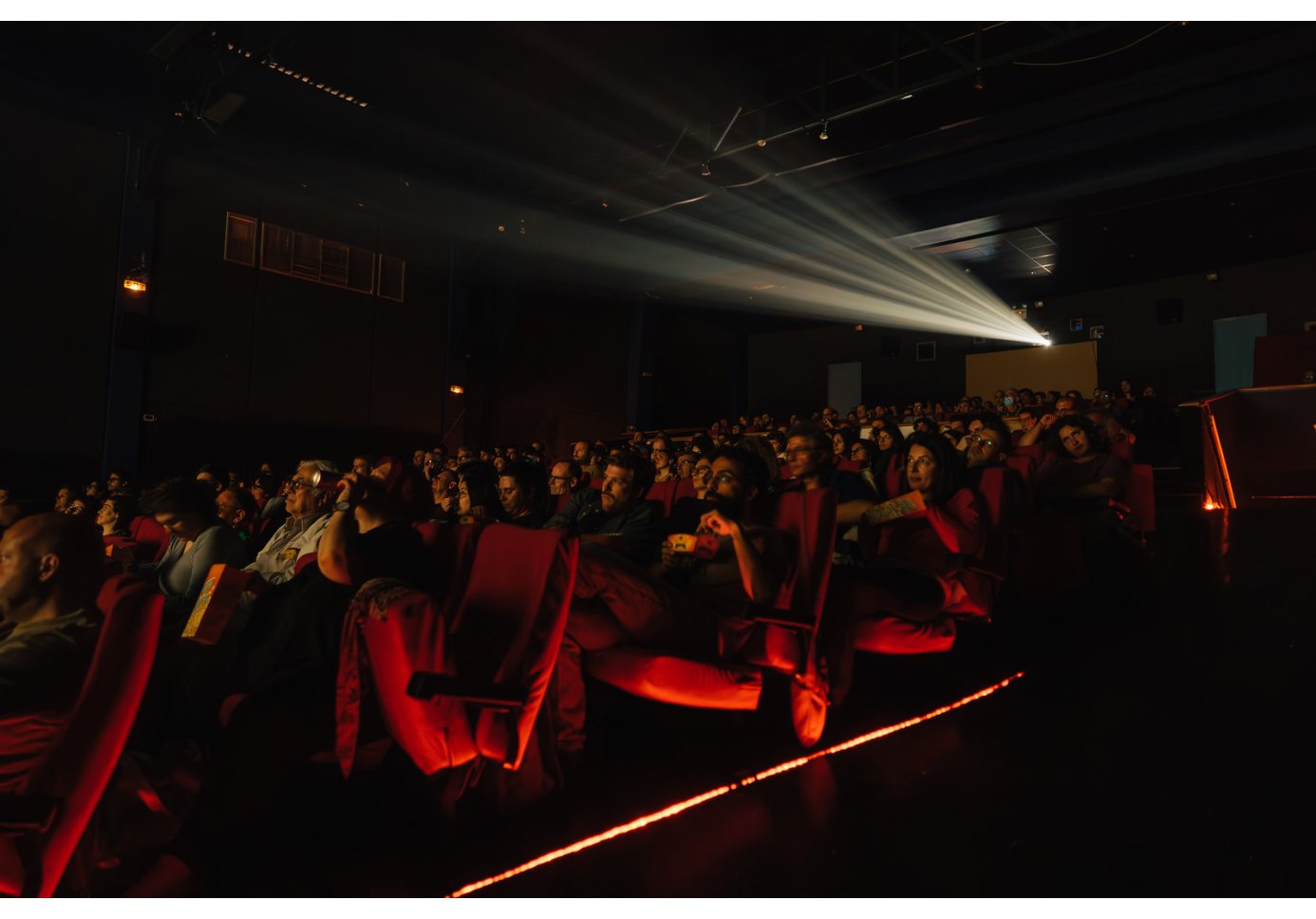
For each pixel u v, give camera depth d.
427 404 13.73
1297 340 8.07
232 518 3.99
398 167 11.71
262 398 11.84
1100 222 11.09
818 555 2.34
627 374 16.08
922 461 2.76
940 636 2.82
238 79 9.03
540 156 11.37
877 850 1.76
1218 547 4.47
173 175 11.08
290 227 12.23
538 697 1.84
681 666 2.15
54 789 1.31
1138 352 13.53
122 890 1.60
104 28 8.25
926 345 15.61
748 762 2.27
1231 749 2.19
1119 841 1.76
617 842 1.81
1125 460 4.39
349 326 12.86
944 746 2.34
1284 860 1.65
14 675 1.40
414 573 2.01
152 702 2.31
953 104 9.60
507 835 1.85
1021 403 10.34
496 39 8.67
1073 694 2.70
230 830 1.79
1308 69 8.23
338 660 2.01
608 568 2.14
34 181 9.95
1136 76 8.84
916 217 11.74
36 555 1.47
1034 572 3.69
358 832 1.88
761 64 9.46
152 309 10.83
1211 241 11.66
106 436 10.38
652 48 9.01
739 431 12.81
